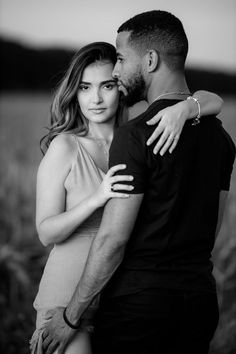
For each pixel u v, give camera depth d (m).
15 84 11.20
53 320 2.50
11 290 4.86
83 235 2.64
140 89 2.41
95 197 2.36
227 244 5.60
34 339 2.62
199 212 2.35
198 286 2.35
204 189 2.35
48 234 2.52
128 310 2.33
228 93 10.32
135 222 2.32
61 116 2.82
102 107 2.76
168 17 2.37
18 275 4.91
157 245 2.31
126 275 2.35
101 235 2.27
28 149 8.86
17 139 8.98
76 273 2.61
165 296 2.29
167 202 2.28
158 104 2.32
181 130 2.25
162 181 2.25
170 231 2.30
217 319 2.51
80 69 2.73
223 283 5.00
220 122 2.49
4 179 7.38
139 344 2.35
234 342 4.39
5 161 8.16
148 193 2.28
